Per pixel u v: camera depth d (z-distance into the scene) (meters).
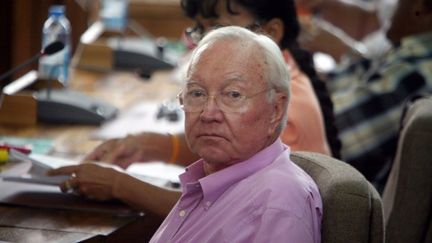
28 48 6.59
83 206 3.94
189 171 3.34
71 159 4.82
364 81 6.24
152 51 7.57
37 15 6.62
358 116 6.05
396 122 5.99
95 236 3.60
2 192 4.05
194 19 4.32
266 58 3.05
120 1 8.32
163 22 9.30
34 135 5.32
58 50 4.91
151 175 4.49
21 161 4.52
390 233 4.09
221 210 3.05
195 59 3.07
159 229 3.31
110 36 7.72
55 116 5.59
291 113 4.26
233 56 3.03
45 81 6.00
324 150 4.37
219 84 3.02
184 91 3.10
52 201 3.97
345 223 3.10
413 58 6.08
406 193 4.05
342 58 7.24
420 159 4.03
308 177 3.15
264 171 3.06
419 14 6.10
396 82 6.04
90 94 6.42
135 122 5.71
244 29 3.11
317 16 7.85
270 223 2.89
